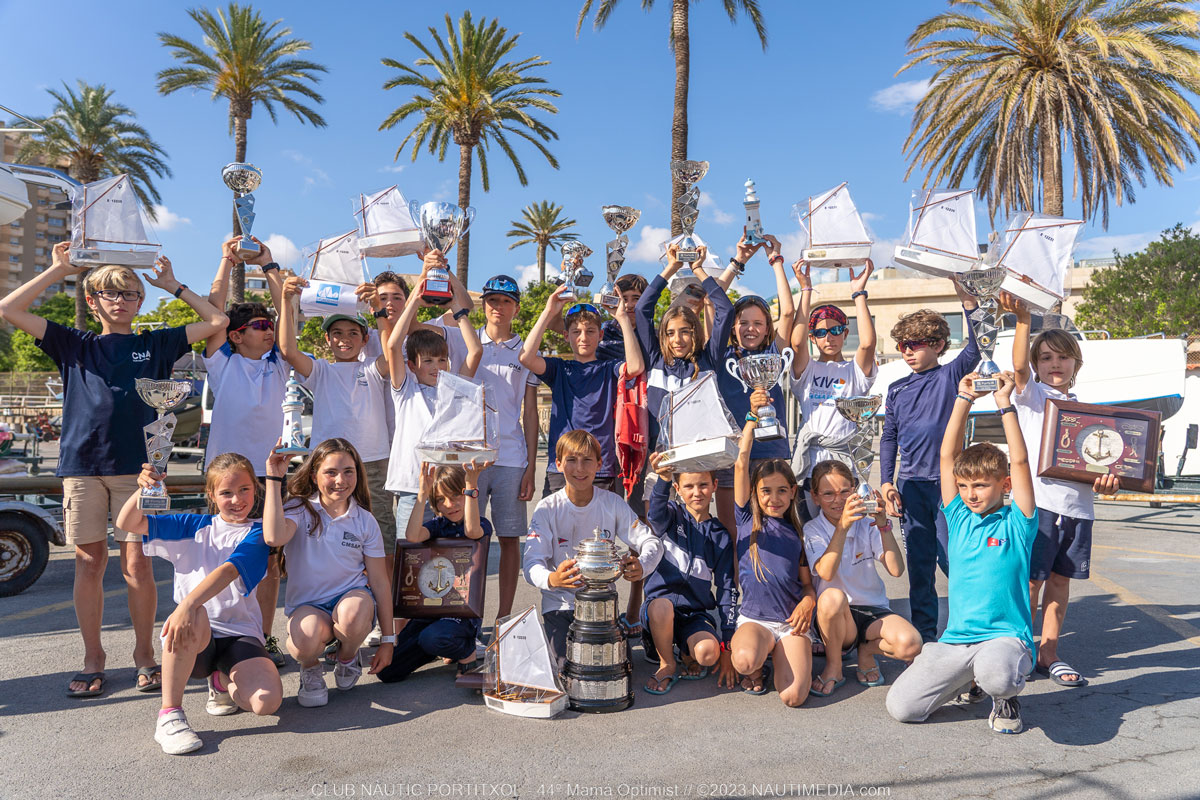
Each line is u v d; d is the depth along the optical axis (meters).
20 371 53.47
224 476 3.63
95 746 3.22
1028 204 18.44
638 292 5.09
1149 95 17.20
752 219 4.83
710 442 3.79
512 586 4.74
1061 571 4.15
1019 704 3.65
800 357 4.95
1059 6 17.16
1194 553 7.82
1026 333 4.33
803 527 4.10
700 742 3.25
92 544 3.91
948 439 3.81
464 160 24.58
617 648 3.67
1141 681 4.00
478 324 25.16
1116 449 4.00
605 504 4.30
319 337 28.48
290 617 3.70
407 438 4.58
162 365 4.05
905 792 2.79
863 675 4.05
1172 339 11.64
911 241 4.34
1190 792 2.76
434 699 3.81
